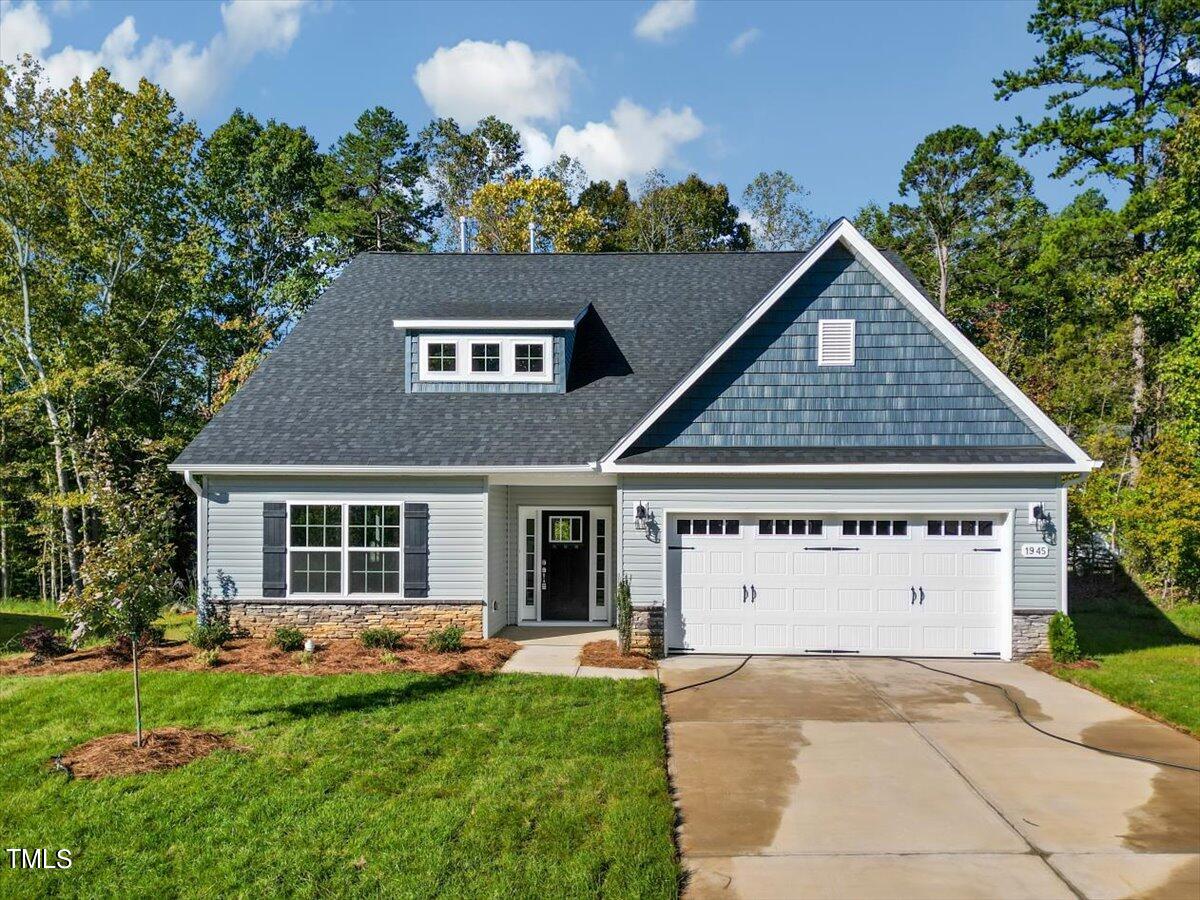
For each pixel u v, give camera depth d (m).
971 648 14.34
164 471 23.11
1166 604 20.73
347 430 15.91
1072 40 28.22
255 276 37.16
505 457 15.15
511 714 10.38
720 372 14.81
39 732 9.73
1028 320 35.56
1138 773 8.75
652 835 6.98
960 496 14.21
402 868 6.45
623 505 14.54
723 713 10.98
